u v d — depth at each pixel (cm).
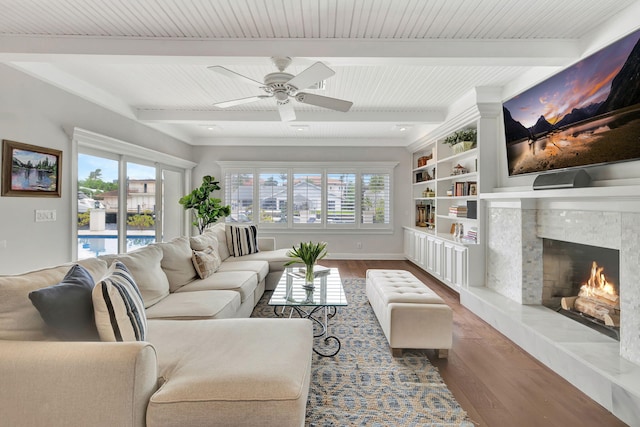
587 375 206
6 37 250
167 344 174
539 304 316
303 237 686
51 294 136
